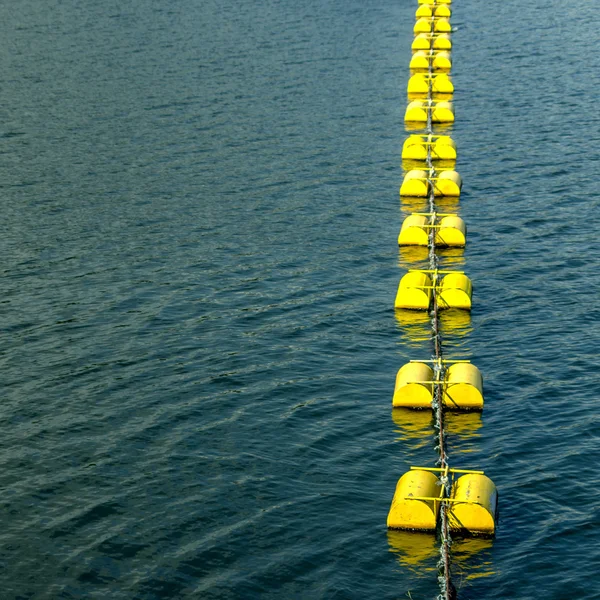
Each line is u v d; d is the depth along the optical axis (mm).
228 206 55906
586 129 66188
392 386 37625
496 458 32688
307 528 29531
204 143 66000
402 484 29875
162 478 32156
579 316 42344
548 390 36656
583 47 85250
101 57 86062
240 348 40531
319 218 54156
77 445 34125
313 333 41750
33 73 81938
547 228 51781
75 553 28781
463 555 28141
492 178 59219
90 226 53438
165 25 96312
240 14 100000
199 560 28312
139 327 42406
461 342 40781
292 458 33062
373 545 28719
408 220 51062
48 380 38406
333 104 73375
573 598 26344
